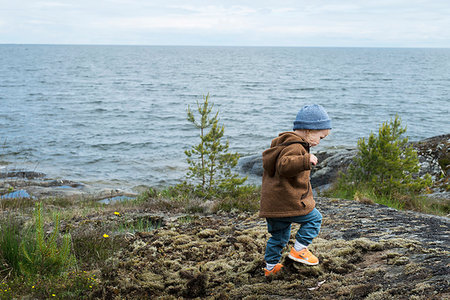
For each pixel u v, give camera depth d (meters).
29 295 3.66
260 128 34.66
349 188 10.39
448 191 10.93
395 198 9.55
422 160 12.88
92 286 3.89
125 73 118.50
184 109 47.34
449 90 73.12
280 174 3.21
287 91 71.56
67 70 123.94
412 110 46.66
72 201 12.21
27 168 19.47
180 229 6.17
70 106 46.84
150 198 10.18
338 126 35.00
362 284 3.03
